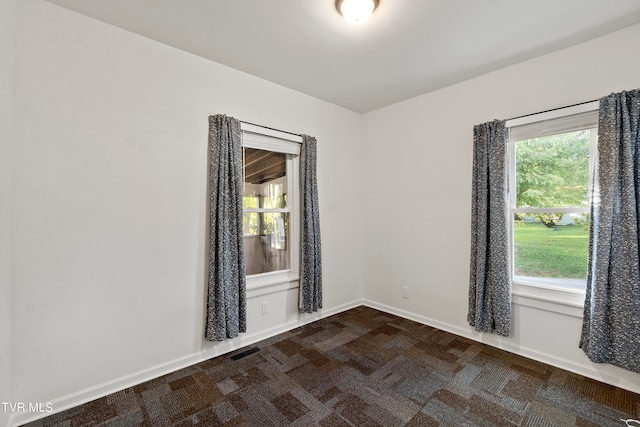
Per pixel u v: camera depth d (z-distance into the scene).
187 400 1.94
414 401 1.93
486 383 2.12
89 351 1.94
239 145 2.55
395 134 3.49
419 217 3.26
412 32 2.07
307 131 3.21
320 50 2.32
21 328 1.72
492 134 2.58
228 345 2.59
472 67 2.59
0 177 1.58
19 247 1.71
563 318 2.29
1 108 1.57
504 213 2.51
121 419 1.77
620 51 2.04
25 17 1.73
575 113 2.21
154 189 2.20
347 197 3.70
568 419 1.76
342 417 1.79
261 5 1.79
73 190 1.88
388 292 3.59
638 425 1.69
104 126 1.99
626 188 1.94
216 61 2.49
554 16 1.89
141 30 2.07
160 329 2.23
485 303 2.62
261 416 1.79
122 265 2.06
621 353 1.95
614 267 1.98
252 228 2.89
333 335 2.93
